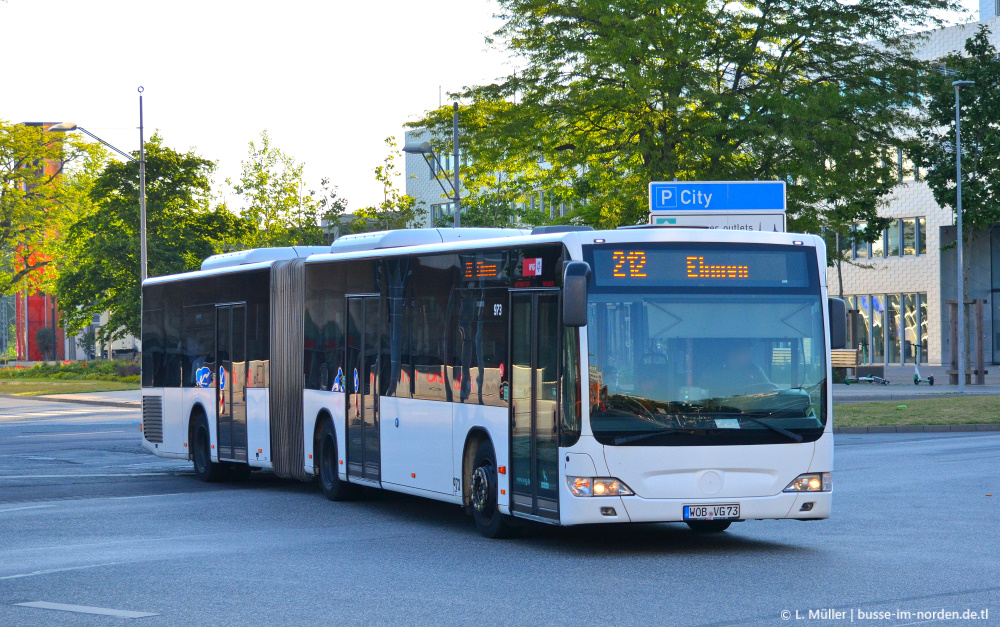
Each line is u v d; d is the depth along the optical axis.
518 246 12.37
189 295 20.55
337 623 8.33
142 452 25.72
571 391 11.34
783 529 13.18
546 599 9.13
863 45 37.84
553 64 36.50
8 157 82.00
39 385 65.88
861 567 10.48
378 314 15.28
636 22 33.72
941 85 39.09
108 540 12.97
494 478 12.70
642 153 34.12
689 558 11.22
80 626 8.39
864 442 25.12
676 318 11.43
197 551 11.98
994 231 70.25
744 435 11.36
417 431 14.27
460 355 13.40
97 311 72.50
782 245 11.76
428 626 8.17
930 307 72.25
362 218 51.47
